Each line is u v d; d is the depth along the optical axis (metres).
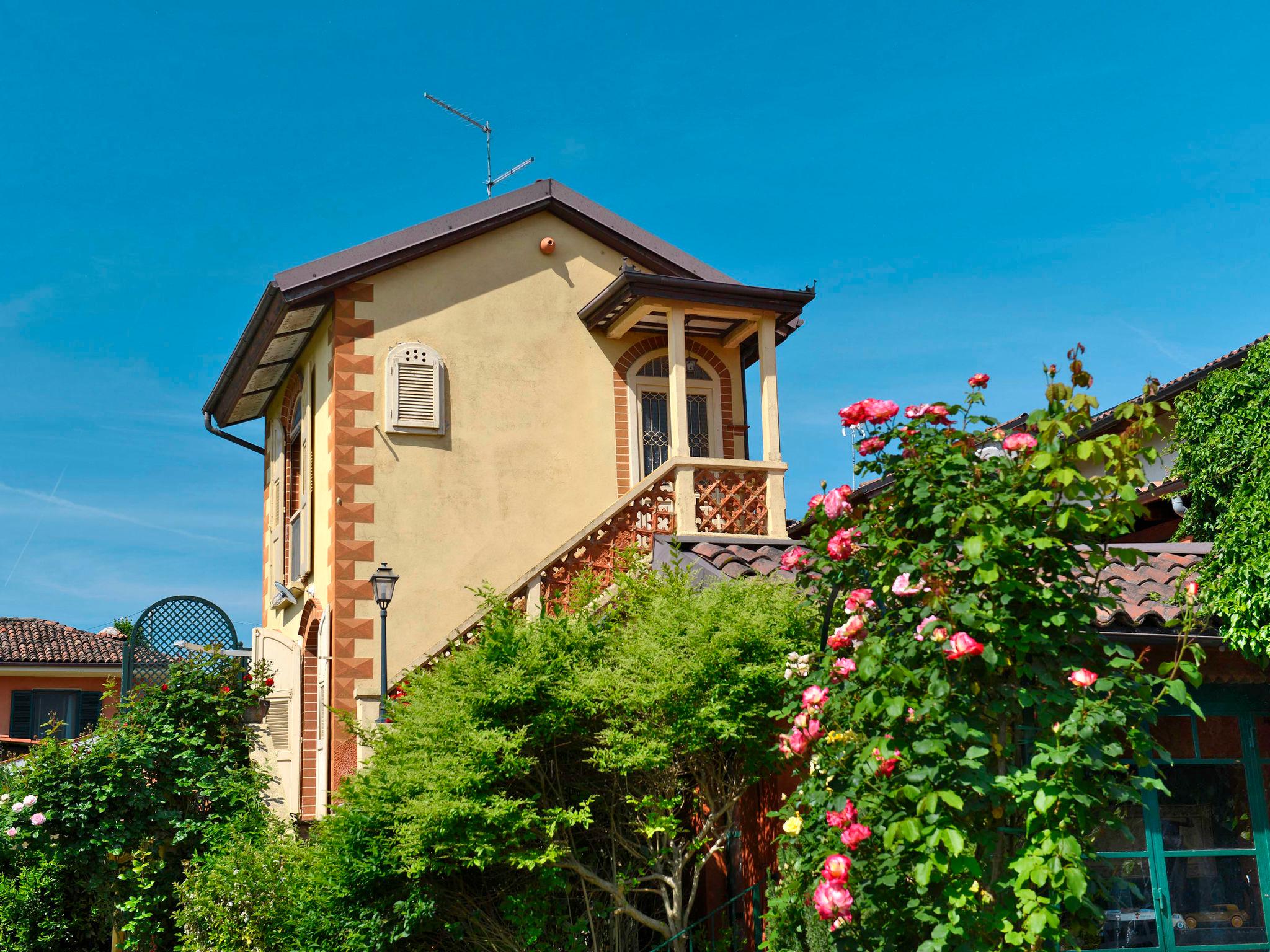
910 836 5.45
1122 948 7.70
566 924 8.44
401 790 8.49
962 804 5.47
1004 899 5.72
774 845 8.69
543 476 14.22
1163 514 14.12
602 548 12.33
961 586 5.95
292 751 13.70
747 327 14.83
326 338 14.25
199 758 13.43
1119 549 6.13
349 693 12.96
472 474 13.94
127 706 13.93
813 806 6.19
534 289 14.67
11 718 27.12
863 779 5.88
